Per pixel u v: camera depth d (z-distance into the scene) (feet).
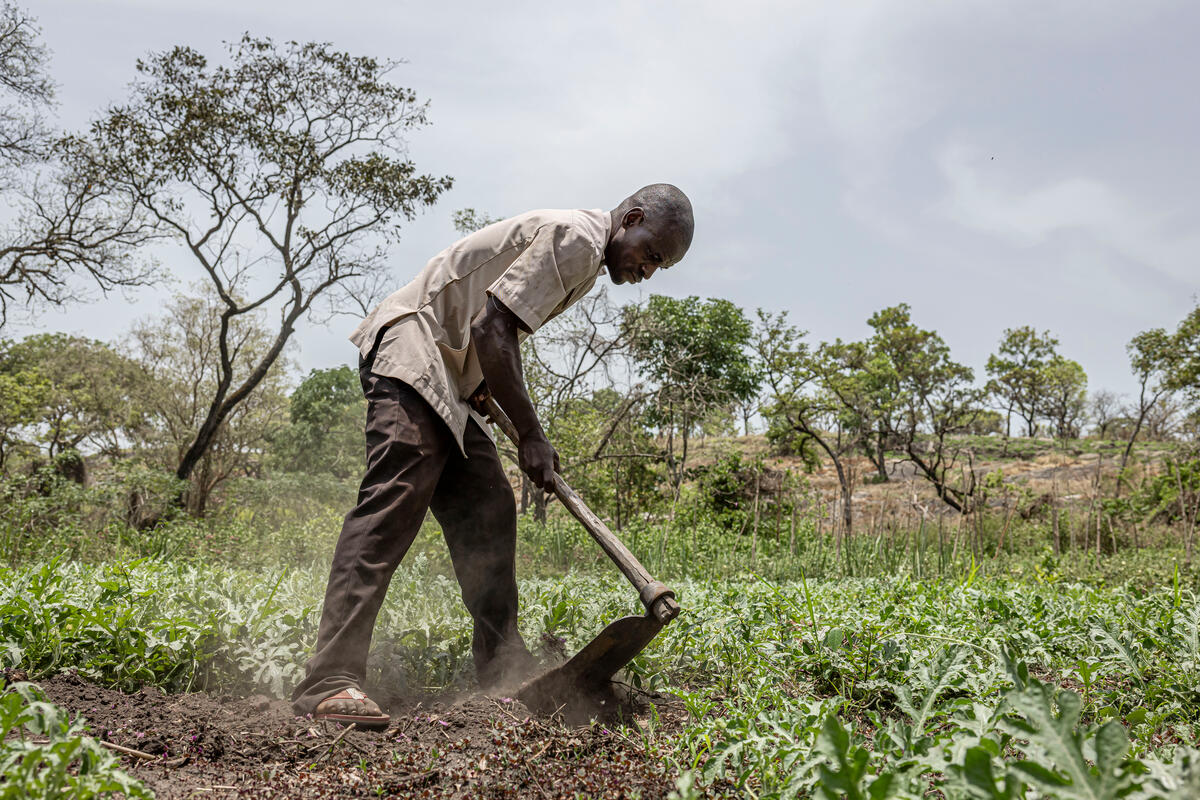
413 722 6.91
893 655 8.31
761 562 29.37
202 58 52.21
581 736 6.47
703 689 7.94
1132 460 91.30
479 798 5.32
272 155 52.90
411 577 12.00
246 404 70.79
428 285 8.48
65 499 37.01
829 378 68.95
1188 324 97.14
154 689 7.59
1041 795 3.95
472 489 8.87
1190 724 7.15
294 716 7.06
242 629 8.53
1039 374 179.01
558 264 8.17
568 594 11.41
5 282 52.42
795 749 5.09
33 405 77.41
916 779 4.71
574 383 47.62
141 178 51.80
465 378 8.69
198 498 63.82
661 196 8.68
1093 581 26.53
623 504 48.70
